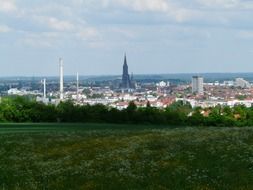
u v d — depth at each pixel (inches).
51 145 1502.2
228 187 805.9
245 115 3289.9
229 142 1278.3
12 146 1513.3
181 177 898.1
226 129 1748.3
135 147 1312.7
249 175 890.7
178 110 3462.1
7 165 1163.3
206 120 3223.4
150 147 1305.4
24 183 924.0
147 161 1088.2
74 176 974.4
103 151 1286.9
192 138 1428.4
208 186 816.9
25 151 1397.6
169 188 826.2
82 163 1127.0
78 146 1430.9
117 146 1363.2
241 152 1111.6
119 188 844.6
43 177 981.2
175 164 1027.3
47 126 2810.0
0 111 3639.3
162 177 907.4
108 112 3518.7
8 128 2588.6
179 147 1251.8
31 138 1743.4
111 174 965.8
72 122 3533.5
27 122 3560.5
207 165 997.2
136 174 952.9
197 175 904.9
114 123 3361.2
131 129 2237.9
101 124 3137.3
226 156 1074.7
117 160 1124.5
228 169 950.4
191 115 3314.5
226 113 3334.2
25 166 1136.8
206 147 1218.6
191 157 1091.9
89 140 1565.0
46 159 1245.7
